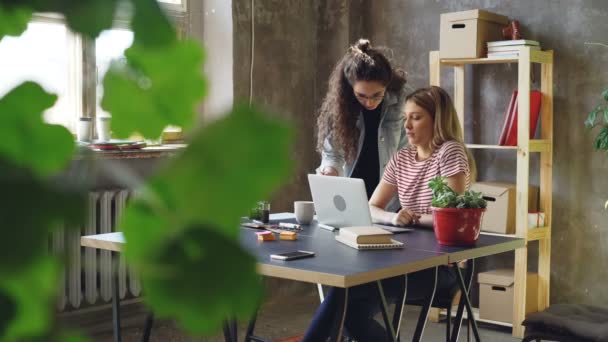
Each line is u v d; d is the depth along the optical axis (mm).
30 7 179
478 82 4828
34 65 3836
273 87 5129
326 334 2885
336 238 2861
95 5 175
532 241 4652
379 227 3064
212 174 165
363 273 2242
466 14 4445
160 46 183
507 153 4730
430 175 3172
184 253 166
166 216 168
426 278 2963
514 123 4453
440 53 4559
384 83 3453
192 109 192
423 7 5055
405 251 2633
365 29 5320
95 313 4324
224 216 167
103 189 4109
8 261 155
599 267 4426
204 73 191
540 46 4559
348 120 3582
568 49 4473
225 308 169
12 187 155
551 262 4570
